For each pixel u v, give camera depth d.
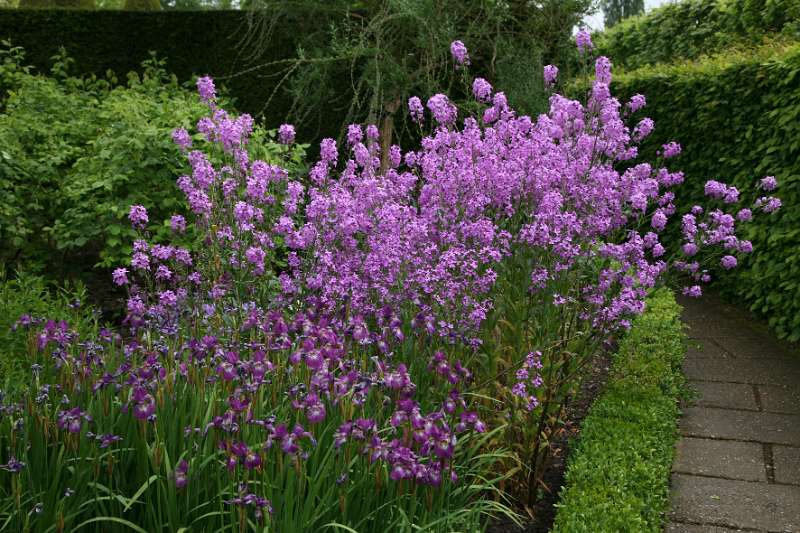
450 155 4.28
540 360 3.68
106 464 2.65
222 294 3.81
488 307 3.69
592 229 4.19
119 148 6.04
